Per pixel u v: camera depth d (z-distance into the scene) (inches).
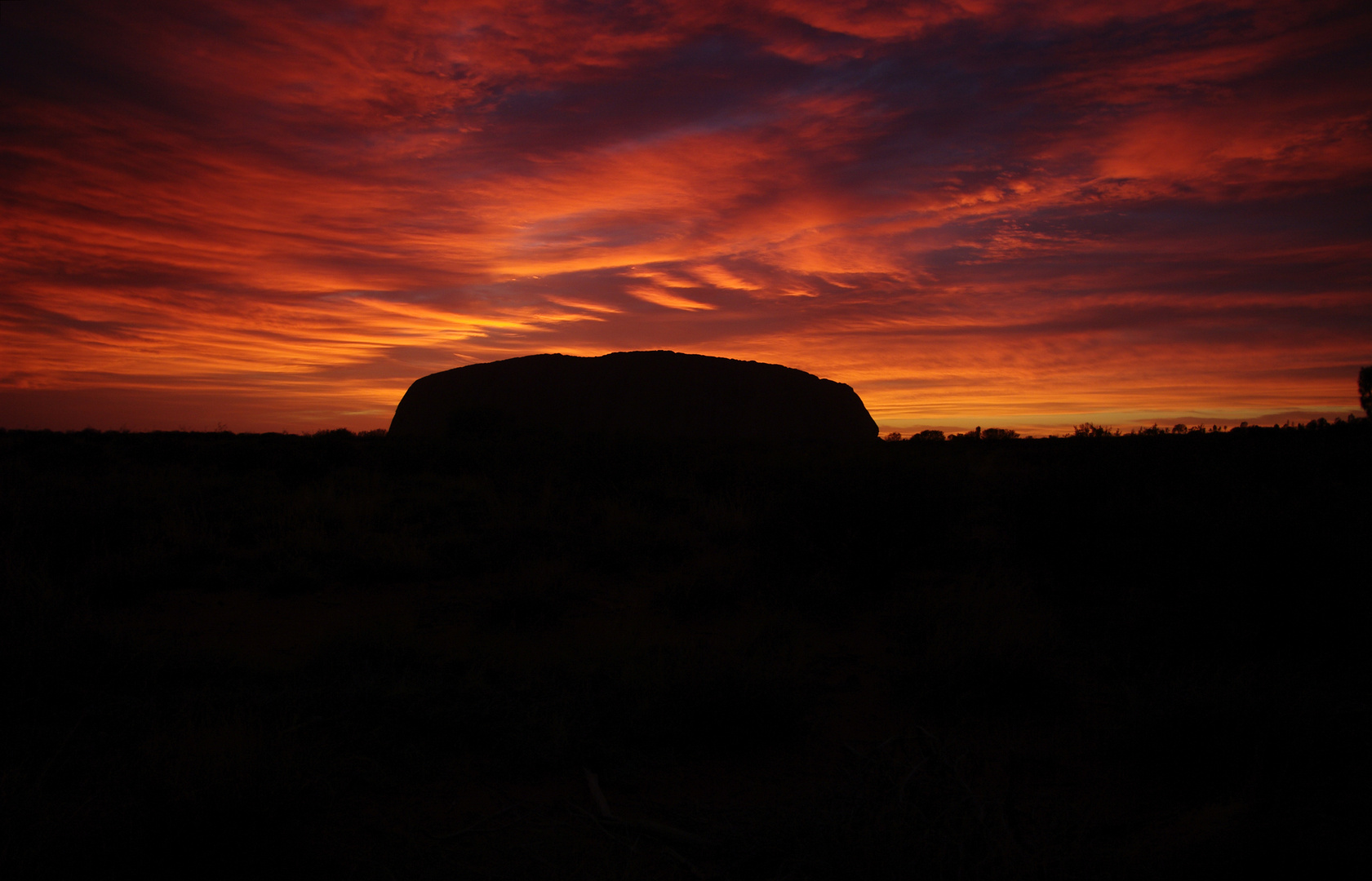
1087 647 192.2
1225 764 124.1
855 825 104.0
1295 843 95.0
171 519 302.5
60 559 251.0
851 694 169.3
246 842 100.2
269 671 171.5
